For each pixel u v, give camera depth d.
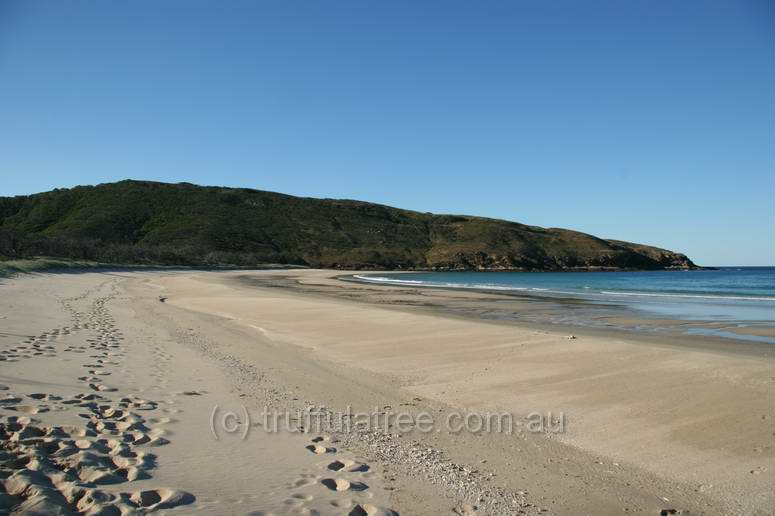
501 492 4.72
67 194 131.75
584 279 71.00
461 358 10.77
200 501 3.87
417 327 15.21
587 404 7.47
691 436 6.16
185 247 99.69
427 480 4.88
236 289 35.44
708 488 4.90
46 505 3.42
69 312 16.44
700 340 14.10
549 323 18.06
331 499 4.18
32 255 57.41
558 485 4.93
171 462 4.65
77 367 8.31
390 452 5.61
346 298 29.28
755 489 4.86
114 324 14.65
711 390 7.88
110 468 4.33
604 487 4.91
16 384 6.70
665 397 7.64
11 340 10.09
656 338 14.44
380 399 7.86
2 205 129.25
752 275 88.75
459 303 26.39
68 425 5.27
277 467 4.82
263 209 144.38
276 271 90.38
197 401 7.00
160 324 15.83
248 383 8.46
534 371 9.45
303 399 7.67
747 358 10.84
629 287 46.88
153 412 6.21
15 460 4.24
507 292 36.16
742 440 5.97
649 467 5.38
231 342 13.06
